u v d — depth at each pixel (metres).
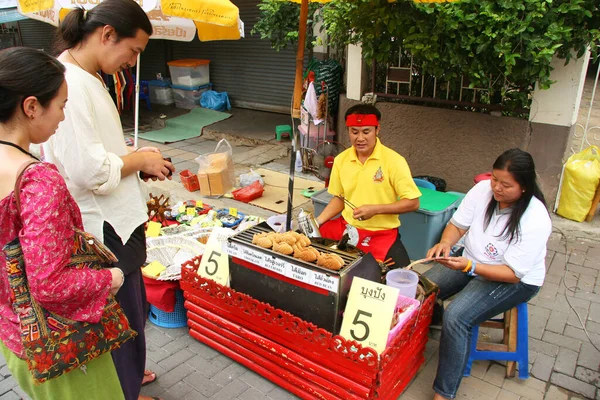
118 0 1.80
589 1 3.61
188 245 3.37
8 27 12.28
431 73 4.38
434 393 2.55
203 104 9.15
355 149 2.96
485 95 4.64
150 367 2.75
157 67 10.22
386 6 4.09
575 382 2.62
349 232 2.98
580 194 4.40
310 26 5.90
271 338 2.47
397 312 2.33
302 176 5.93
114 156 1.89
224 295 2.60
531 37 3.75
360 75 5.38
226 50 8.97
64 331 1.51
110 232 2.00
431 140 5.00
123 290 2.09
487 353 2.60
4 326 1.54
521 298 2.38
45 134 1.44
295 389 2.47
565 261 3.93
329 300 2.21
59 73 1.40
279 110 8.77
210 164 5.26
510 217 2.33
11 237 1.40
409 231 3.81
